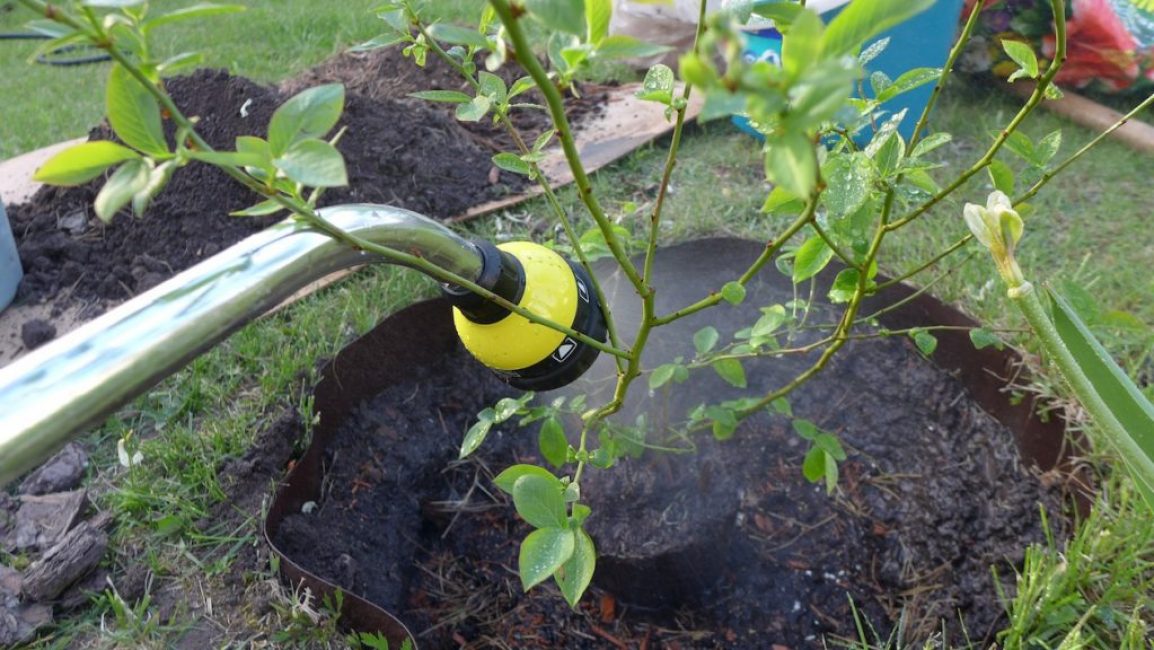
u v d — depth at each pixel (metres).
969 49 3.58
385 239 1.00
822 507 1.97
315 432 2.00
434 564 1.99
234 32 5.10
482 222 2.93
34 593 1.73
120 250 2.84
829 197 1.12
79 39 0.71
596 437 2.10
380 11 1.35
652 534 1.88
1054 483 1.91
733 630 1.81
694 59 0.59
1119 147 3.24
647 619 1.86
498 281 1.20
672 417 2.13
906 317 2.23
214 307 0.75
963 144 3.29
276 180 0.81
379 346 2.15
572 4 0.69
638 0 0.78
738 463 2.05
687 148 3.31
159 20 0.72
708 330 1.66
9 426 0.63
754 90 0.60
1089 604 1.61
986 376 2.09
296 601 1.64
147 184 0.67
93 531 1.83
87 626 1.72
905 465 2.02
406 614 1.87
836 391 2.17
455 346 2.31
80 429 0.67
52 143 4.05
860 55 1.34
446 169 3.05
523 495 1.06
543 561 1.02
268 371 2.25
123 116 0.70
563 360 1.31
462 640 1.83
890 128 1.26
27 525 1.91
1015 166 3.13
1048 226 2.82
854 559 1.88
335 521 1.93
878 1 0.66
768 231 2.73
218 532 1.87
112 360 0.69
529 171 1.44
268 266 0.81
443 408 2.23
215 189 2.89
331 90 0.76
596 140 3.36
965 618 1.71
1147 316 2.41
